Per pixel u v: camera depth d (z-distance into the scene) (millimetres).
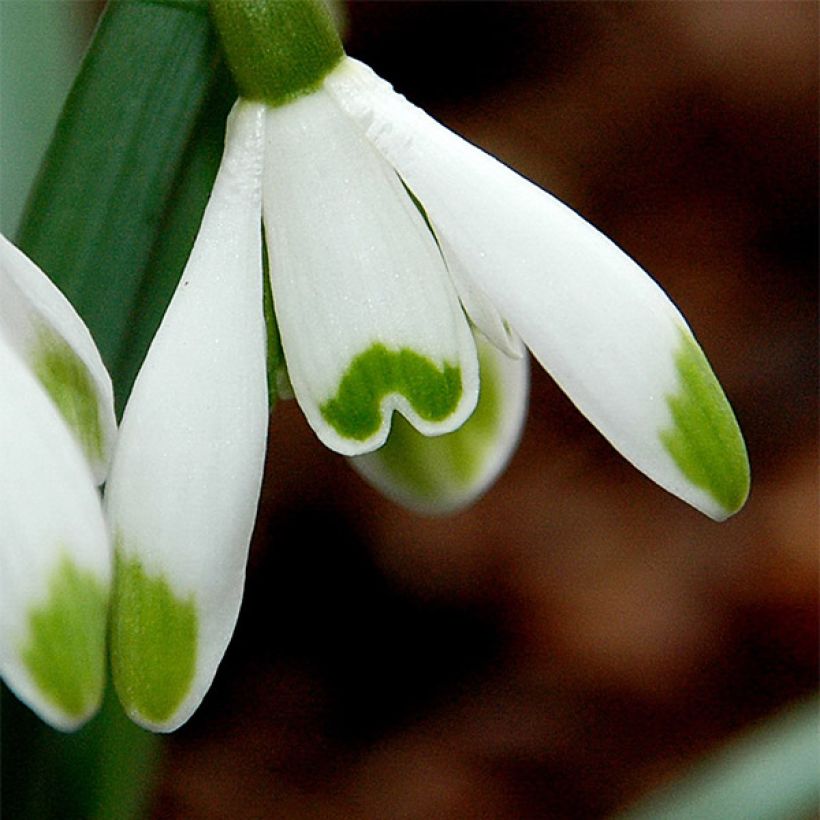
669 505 514
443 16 595
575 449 521
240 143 171
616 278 168
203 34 175
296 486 487
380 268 170
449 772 476
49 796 185
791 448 531
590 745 485
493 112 599
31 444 160
